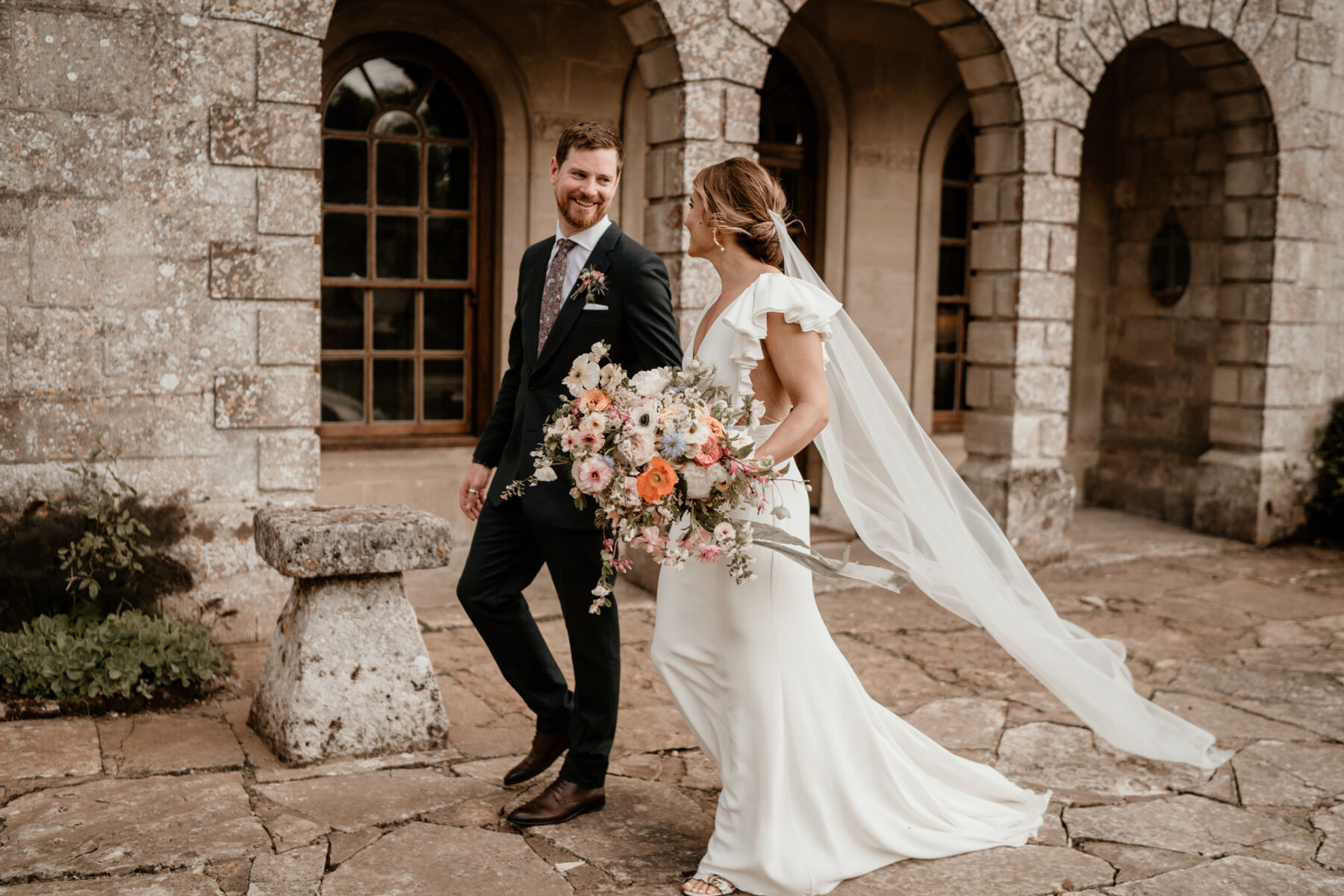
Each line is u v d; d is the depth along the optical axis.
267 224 4.75
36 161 4.38
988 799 3.31
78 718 3.89
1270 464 7.78
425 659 3.74
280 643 3.74
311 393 4.90
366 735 3.63
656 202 5.84
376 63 6.61
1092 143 8.82
